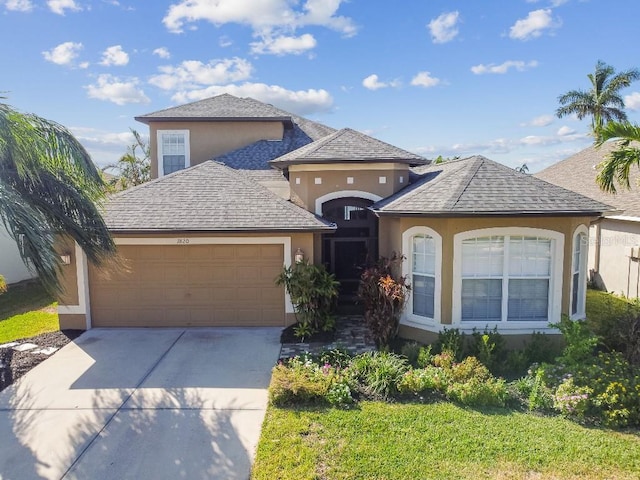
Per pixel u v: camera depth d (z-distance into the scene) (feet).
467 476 23.52
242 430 28.89
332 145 58.03
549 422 29.60
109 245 42.19
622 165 43.70
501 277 43.55
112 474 24.48
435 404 32.14
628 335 39.70
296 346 45.14
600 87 166.20
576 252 46.44
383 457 25.26
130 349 44.45
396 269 47.67
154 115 80.28
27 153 33.47
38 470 24.84
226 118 80.23
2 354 43.16
